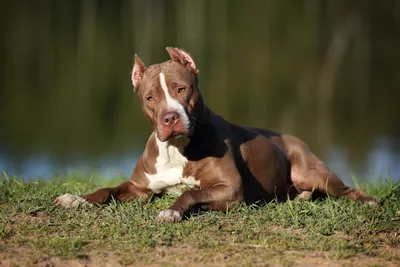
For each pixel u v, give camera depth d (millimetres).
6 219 6926
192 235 6438
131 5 45906
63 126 21703
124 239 6324
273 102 27125
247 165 8086
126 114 23797
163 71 7379
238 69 33844
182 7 45656
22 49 37156
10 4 46812
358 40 41219
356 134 21188
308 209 7340
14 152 17469
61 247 6047
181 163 7641
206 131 7648
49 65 33625
